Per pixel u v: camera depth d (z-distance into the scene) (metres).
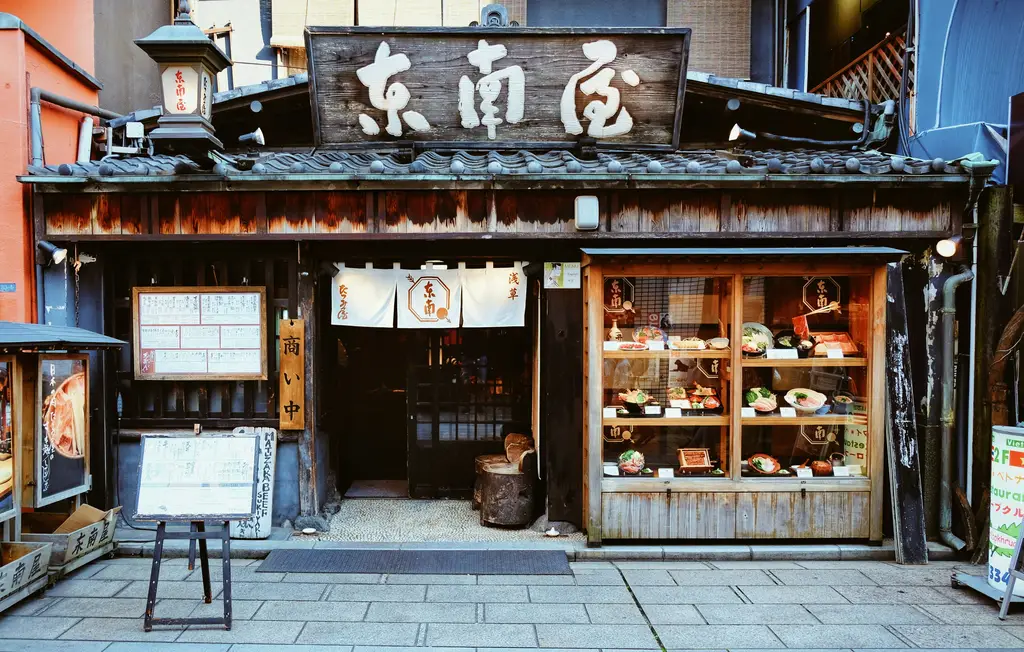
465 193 6.82
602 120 7.66
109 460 7.11
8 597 5.05
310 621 5.11
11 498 5.61
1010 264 6.72
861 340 6.97
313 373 7.11
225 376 7.06
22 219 6.75
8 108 6.77
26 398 5.92
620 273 6.71
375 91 7.45
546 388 7.20
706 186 6.68
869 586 5.93
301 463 7.13
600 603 5.51
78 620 5.08
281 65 10.77
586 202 6.61
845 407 7.09
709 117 8.83
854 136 8.66
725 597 5.66
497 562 6.34
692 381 7.17
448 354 8.53
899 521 6.57
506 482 7.28
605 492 6.66
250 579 5.92
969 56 7.48
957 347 7.09
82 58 9.00
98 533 6.18
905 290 7.05
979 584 5.70
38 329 5.61
